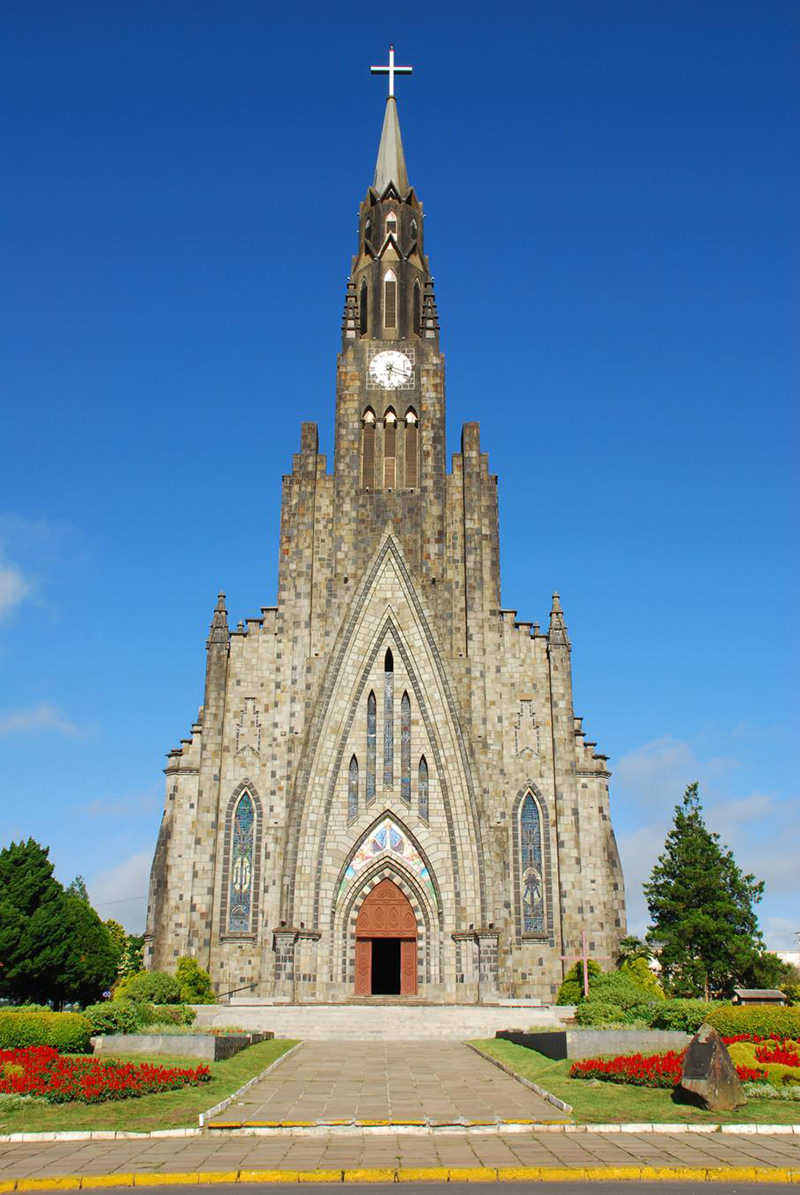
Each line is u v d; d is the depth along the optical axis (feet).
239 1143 79.92
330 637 218.79
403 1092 103.86
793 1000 209.77
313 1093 103.09
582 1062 106.73
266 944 202.59
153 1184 67.46
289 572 223.71
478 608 220.02
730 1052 104.32
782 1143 77.71
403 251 250.37
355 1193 63.77
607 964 205.16
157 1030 136.87
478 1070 122.01
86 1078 96.99
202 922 202.39
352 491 228.84
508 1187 65.26
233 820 211.00
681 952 222.48
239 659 219.61
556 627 222.69
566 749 214.90
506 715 218.38
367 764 213.87
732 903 227.81
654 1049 116.26
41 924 196.24
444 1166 69.92
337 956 204.03
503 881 204.54
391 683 218.79
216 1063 115.75
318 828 207.62
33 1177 68.13
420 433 233.96
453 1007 182.50
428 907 205.87
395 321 245.24
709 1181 67.56
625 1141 79.00
